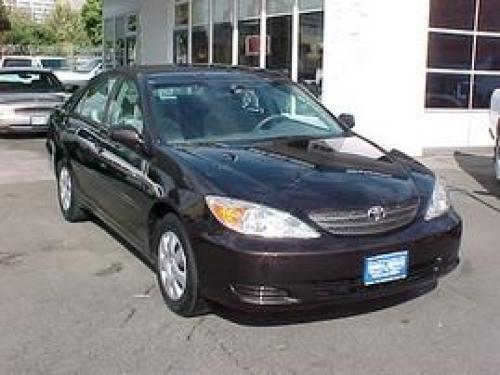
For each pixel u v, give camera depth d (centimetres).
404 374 438
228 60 1809
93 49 6456
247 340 484
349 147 598
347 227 478
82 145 730
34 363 452
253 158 546
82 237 742
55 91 1712
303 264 462
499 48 1485
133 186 594
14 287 591
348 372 441
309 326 505
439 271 516
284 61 1573
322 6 1435
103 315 529
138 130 616
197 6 1969
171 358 460
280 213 471
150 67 694
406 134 1342
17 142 1540
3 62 3438
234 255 466
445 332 499
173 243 530
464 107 1467
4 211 864
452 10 1421
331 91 1391
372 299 523
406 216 503
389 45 1308
